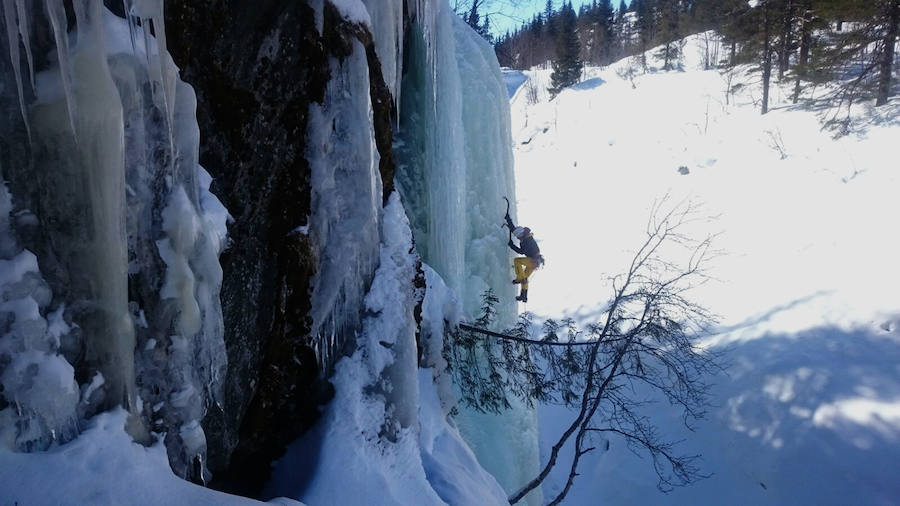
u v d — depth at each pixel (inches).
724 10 1257.4
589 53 2384.4
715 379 457.4
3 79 96.0
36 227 101.7
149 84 117.0
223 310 148.6
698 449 427.5
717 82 1192.8
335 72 168.4
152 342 121.3
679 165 857.5
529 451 328.2
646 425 452.1
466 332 264.2
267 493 163.9
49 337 101.9
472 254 322.7
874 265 486.0
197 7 137.6
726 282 557.6
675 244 662.5
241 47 148.0
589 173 999.6
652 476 425.7
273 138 158.6
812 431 383.9
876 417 373.1
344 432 167.2
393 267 195.0
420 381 223.6
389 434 178.4
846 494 350.3
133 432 114.9
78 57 100.5
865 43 783.7
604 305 626.2
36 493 93.0
